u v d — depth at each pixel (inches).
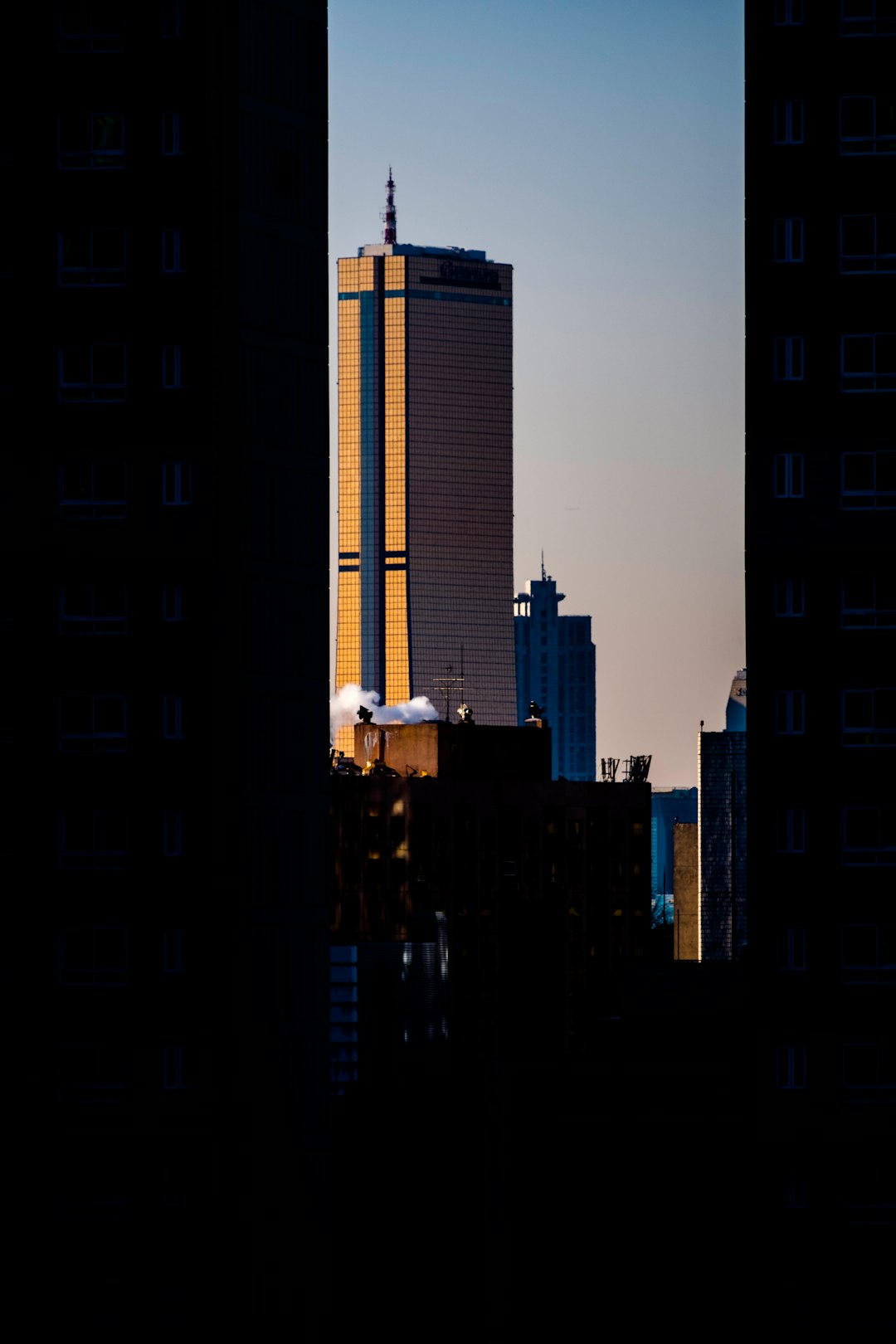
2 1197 7529.5
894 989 7091.5
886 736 7121.1
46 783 7568.9
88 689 7573.8
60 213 7637.8
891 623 7135.8
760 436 7180.1
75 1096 7529.5
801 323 7180.1
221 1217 7490.2
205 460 7559.1
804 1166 7111.2
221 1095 7490.2
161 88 7628.0
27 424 7628.0
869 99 7180.1
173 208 7608.3
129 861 7539.4
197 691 7529.5
